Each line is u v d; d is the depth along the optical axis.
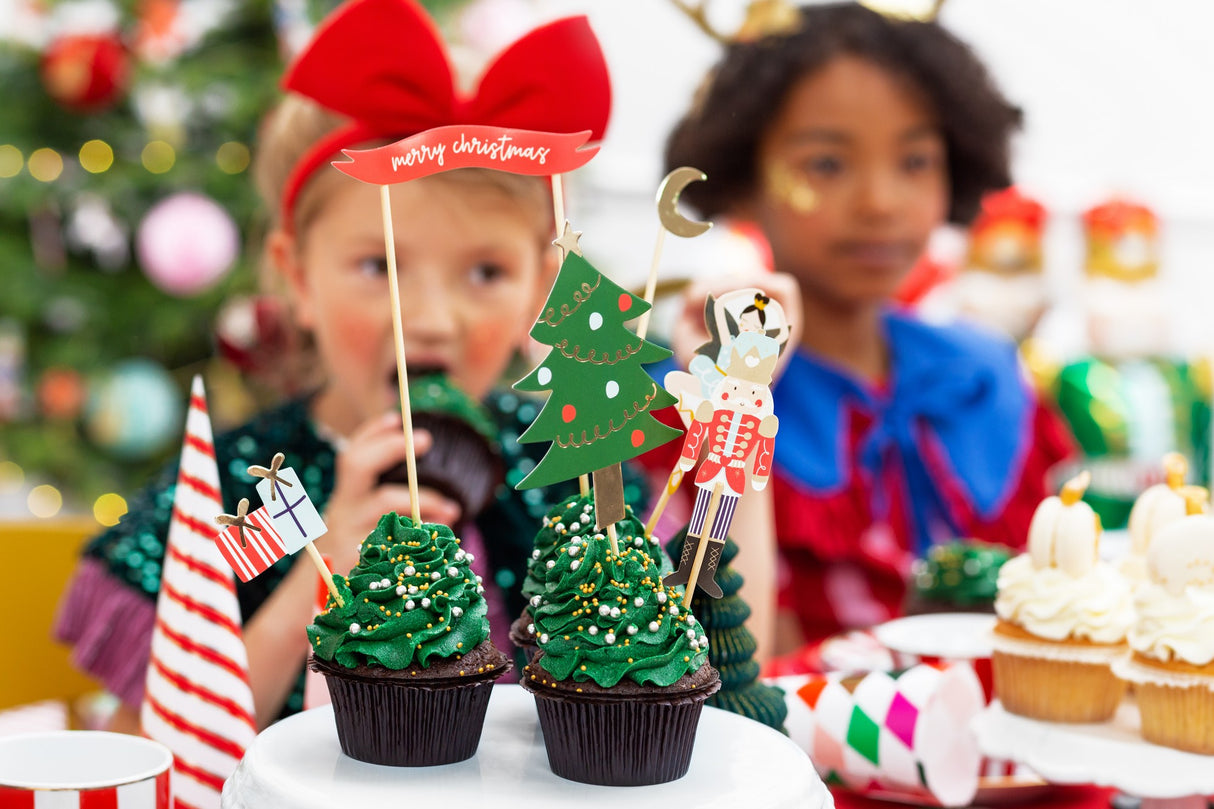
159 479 0.98
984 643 0.75
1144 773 0.65
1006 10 2.89
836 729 0.69
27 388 2.08
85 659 0.88
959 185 1.35
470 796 0.54
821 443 1.27
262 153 1.07
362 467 0.81
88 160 2.03
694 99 1.36
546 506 0.99
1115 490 1.78
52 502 2.09
